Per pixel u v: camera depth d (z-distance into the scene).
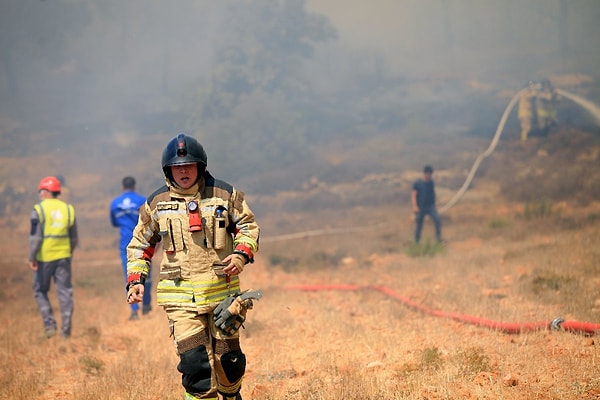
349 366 12.72
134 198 20.70
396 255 30.86
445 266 24.92
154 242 9.50
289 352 14.73
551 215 35.97
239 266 8.99
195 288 8.99
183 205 9.10
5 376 13.82
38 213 18.22
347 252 32.47
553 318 15.09
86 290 27.56
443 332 15.29
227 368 9.10
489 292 19.09
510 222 35.28
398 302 19.59
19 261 39.22
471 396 10.23
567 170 49.66
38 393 12.94
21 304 25.34
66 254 18.44
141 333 18.22
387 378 11.82
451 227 37.69
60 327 20.09
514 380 10.70
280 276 27.47
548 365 11.60
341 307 19.52
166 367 13.69
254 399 11.15
